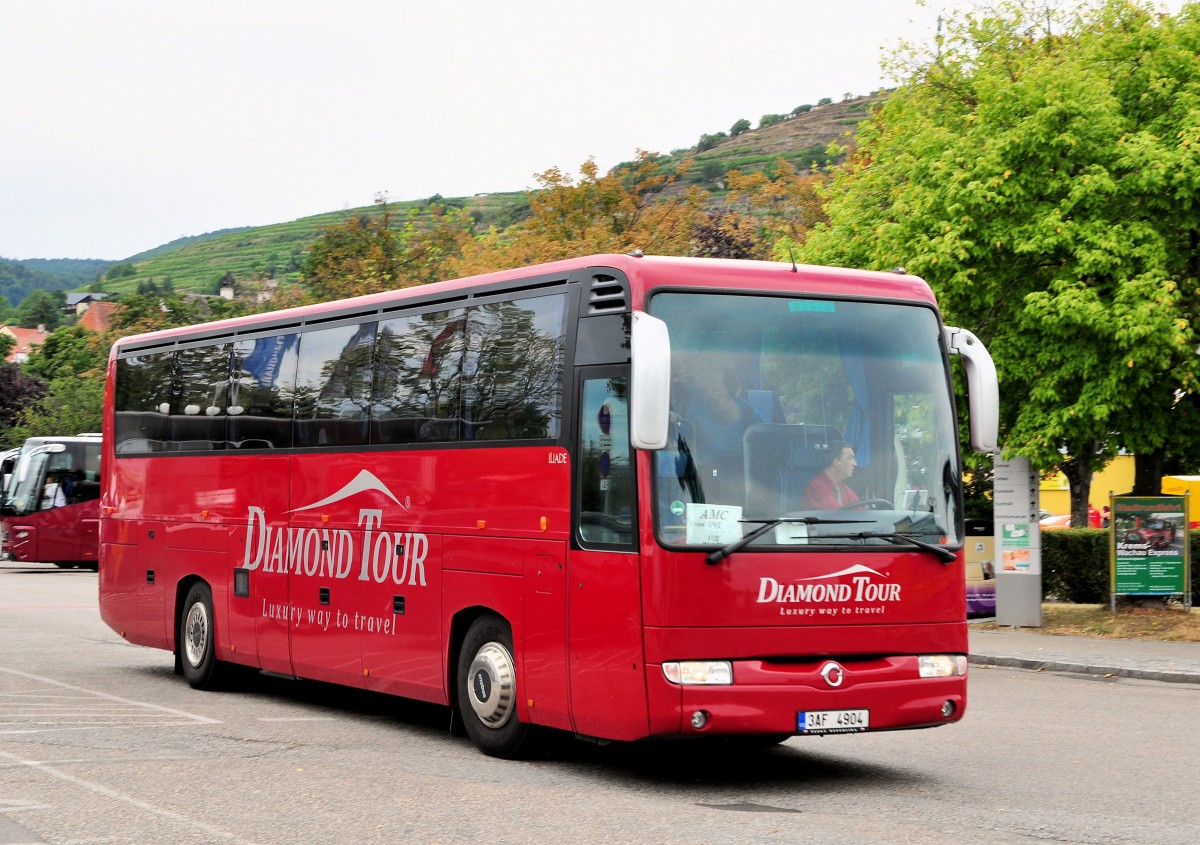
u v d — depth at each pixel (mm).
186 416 15555
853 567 9344
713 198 98688
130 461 16750
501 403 10586
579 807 8656
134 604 16438
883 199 23125
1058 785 9633
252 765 10203
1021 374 20031
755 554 9102
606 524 9352
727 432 9258
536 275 10430
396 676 11758
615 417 9383
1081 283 19281
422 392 11602
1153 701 14258
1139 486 22734
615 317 9516
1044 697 14547
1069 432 19750
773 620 9086
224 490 14648
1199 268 20797
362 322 12594
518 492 10258
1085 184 19406
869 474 9633
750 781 9758
